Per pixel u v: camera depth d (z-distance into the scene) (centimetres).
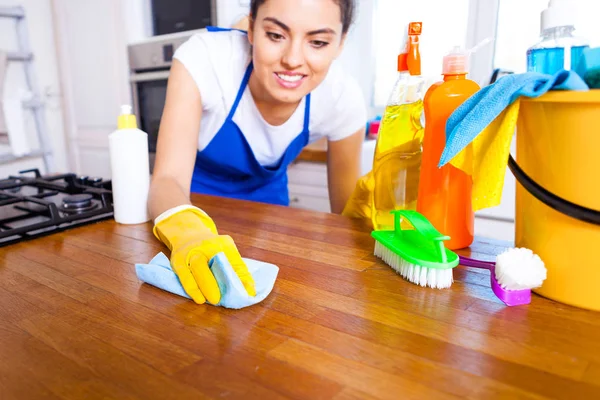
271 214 78
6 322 41
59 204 83
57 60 256
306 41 73
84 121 248
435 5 166
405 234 54
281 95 80
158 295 47
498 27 152
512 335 39
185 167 83
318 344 37
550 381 32
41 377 33
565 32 50
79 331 40
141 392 31
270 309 44
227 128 101
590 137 39
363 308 44
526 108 43
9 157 228
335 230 69
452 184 58
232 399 31
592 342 38
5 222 72
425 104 57
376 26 188
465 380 32
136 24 215
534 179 44
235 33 98
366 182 73
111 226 73
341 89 103
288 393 31
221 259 45
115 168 72
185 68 88
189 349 37
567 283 44
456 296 46
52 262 57
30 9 243
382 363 35
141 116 221
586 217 40
